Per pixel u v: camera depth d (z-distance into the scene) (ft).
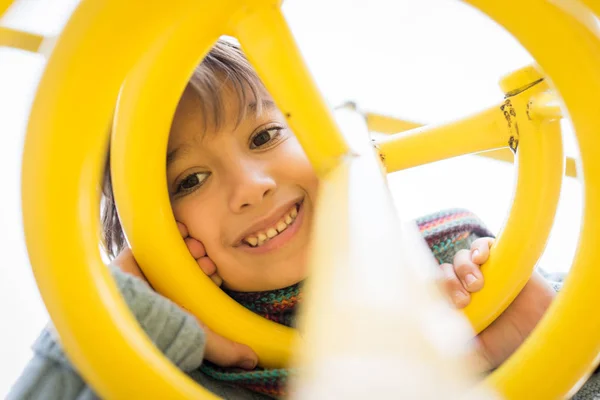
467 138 2.13
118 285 1.86
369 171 1.51
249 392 2.26
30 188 1.19
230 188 2.33
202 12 1.38
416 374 1.00
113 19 1.13
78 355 1.23
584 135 1.30
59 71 1.13
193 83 2.29
